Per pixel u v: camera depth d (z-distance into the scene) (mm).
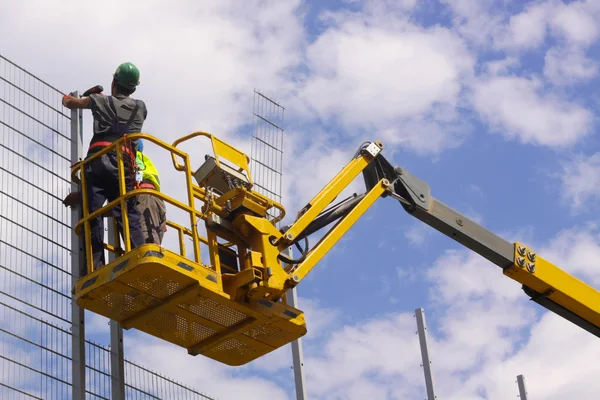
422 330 18312
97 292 12883
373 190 15547
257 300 13664
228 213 13938
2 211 13164
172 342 14133
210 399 14961
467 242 16328
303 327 14070
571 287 16750
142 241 12984
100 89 14047
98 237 13320
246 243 13953
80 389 13156
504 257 16438
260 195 14320
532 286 16734
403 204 16062
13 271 13023
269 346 14367
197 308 13383
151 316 13414
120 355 13898
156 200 13531
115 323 14070
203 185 14117
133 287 12883
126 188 13398
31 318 13023
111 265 12742
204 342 14148
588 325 17047
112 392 13664
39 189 13711
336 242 14734
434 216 16109
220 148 14133
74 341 13391
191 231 13414
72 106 13781
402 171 16031
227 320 13758
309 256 14359
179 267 12734
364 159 15758
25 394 12609
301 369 16094
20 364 12688
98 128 13727
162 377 14406
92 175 13508
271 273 13617
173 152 13523
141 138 13328
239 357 14578
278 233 14062
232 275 13516
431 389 17875
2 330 12648
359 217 15188
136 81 14156
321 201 14938
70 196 13906
